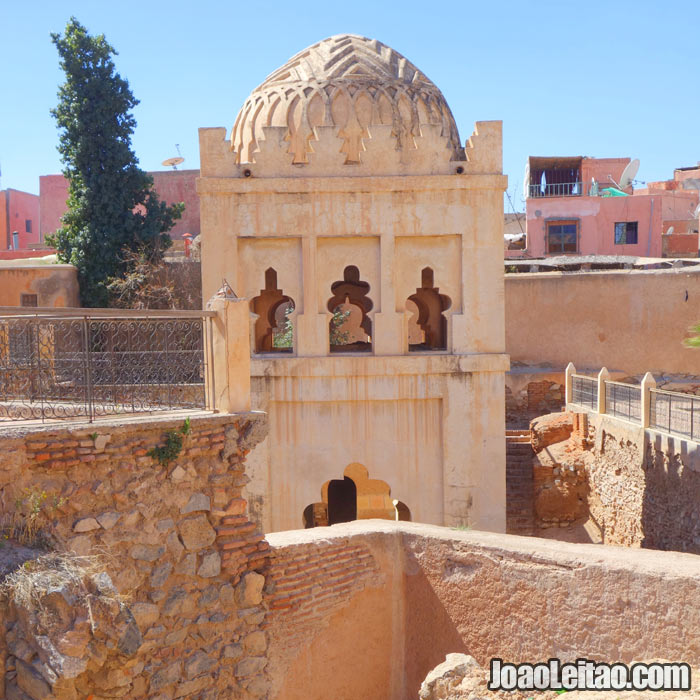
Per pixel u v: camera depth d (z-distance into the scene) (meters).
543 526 18.47
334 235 13.69
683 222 39.16
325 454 14.01
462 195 13.72
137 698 6.88
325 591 8.42
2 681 5.82
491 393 13.95
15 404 8.33
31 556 6.08
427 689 7.11
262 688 7.85
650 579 7.07
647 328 24.50
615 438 16.34
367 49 15.09
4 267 22.23
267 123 14.27
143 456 7.10
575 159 37.81
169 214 24.47
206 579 7.52
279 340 22.77
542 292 24.91
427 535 8.80
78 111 23.22
